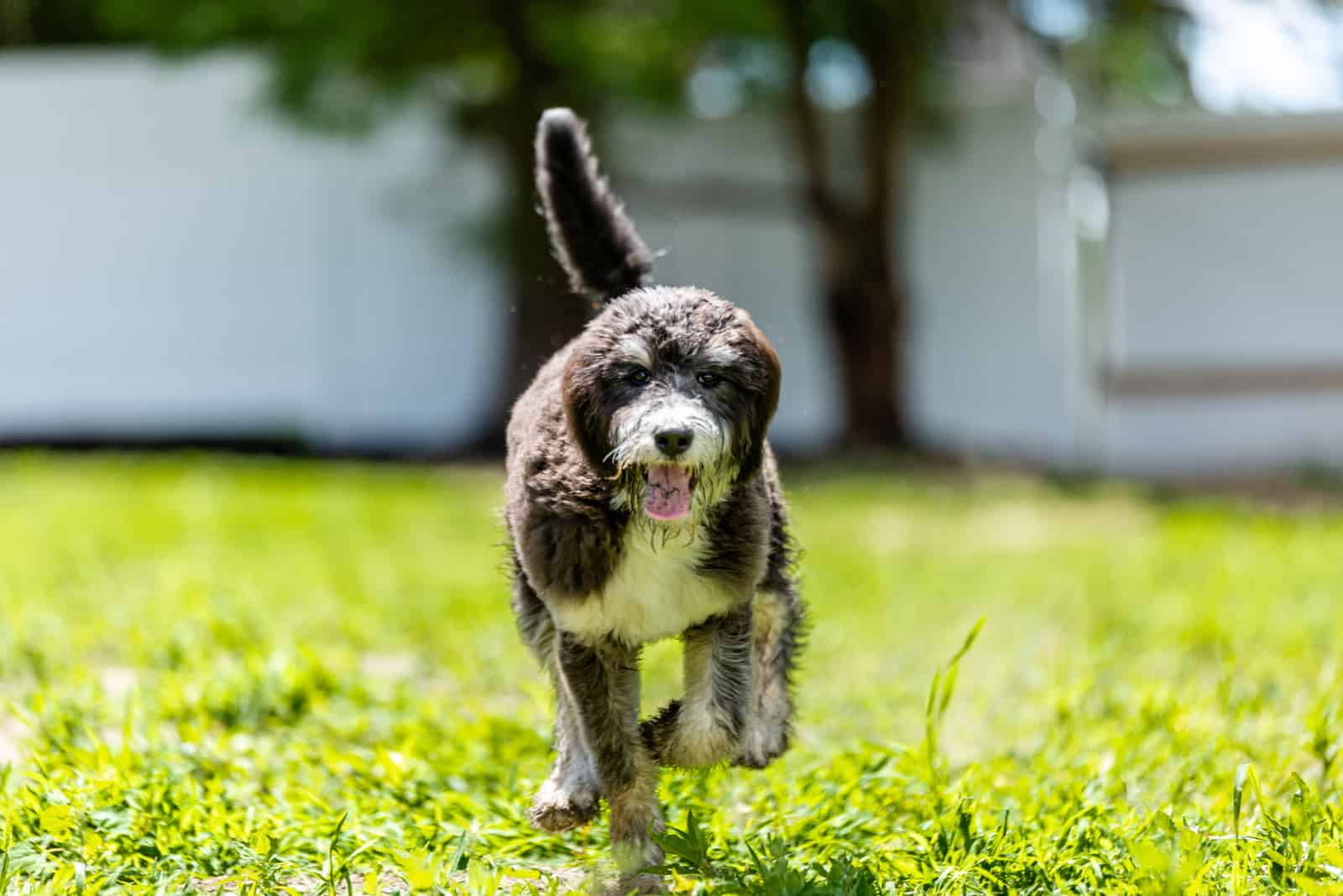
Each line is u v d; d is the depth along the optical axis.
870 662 8.50
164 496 15.21
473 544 12.74
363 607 9.65
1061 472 18.28
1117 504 15.70
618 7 17.33
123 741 5.47
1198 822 4.65
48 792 4.83
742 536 4.50
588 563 4.39
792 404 19.80
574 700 4.59
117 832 4.59
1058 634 9.19
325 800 5.18
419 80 17.81
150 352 20.00
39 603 9.08
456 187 19.73
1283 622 8.90
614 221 5.71
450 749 5.90
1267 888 4.08
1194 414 18.42
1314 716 5.45
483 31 17.31
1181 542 13.00
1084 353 19.22
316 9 16.22
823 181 18.38
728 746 4.55
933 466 17.92
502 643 8.56
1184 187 18.31
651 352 4.34
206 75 19.66
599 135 18.09
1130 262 18.48
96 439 20.08
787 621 5.16
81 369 20.03
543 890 4.42
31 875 4.30
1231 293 18.34
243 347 20.03
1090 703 6.84
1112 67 17.70
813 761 5.80
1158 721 6.00
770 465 5.04
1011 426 19.55
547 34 16.47
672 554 4.41
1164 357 18.44
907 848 4.63
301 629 8.68
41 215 19.88
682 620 4.55
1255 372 18.30
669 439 4.13
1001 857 4.38
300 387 20.03
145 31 17.75
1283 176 18.14
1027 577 11.44
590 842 4.95
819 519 14.67
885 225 18.39
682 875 4.48
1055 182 19.31
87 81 19.70
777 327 19.86
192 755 5.49
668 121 19.03
